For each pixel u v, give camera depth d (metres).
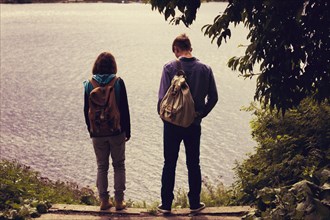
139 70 84.00
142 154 35.06
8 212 6.88
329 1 5.63
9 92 62.31
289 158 7.92
